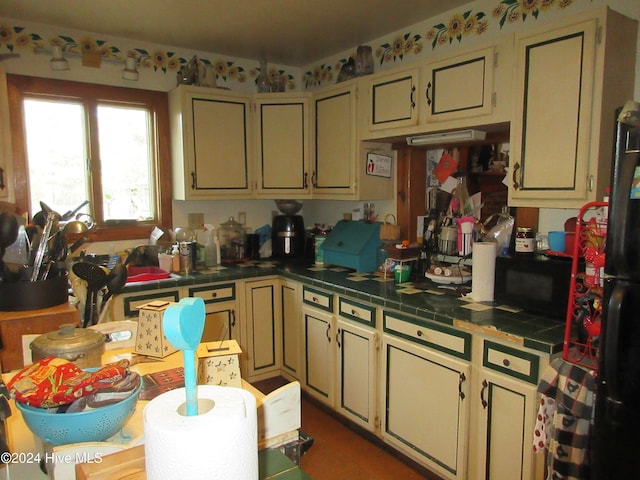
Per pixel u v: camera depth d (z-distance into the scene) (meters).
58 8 2.43
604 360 1.26
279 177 3.18
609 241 1.25
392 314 2.19
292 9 2.46
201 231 3.30
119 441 0.91
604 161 1.71
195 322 0.67
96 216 2.96
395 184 2.91
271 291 3.05
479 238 2.35
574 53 1.72
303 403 2.93
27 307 1.69
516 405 1.69
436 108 2.25
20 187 2.70
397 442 2.23
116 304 2.47
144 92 3.05
